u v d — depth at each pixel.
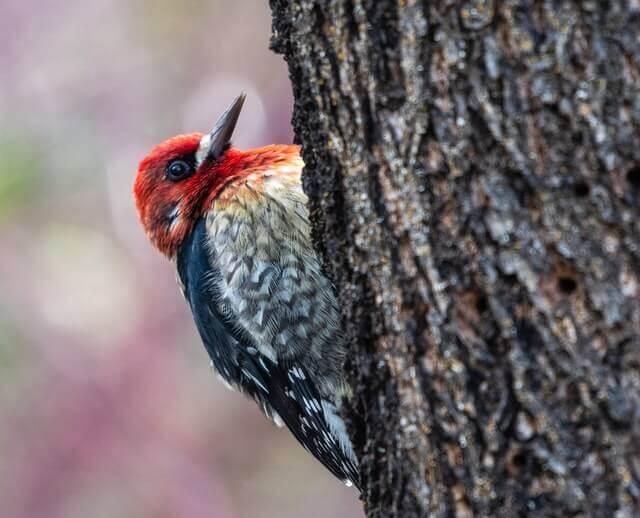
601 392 5.06
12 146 17.89
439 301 5.48
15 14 18.73
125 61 18.78
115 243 18.12
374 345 5.98
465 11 5.20
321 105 6.03
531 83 5.10
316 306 8.86
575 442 5.12
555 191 5.11
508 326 5.26
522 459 5.27
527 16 5.07
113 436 17.27
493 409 5.34
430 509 5.67
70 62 18.75
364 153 5.79
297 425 9.82
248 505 17.48
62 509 16.98
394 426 5.87
